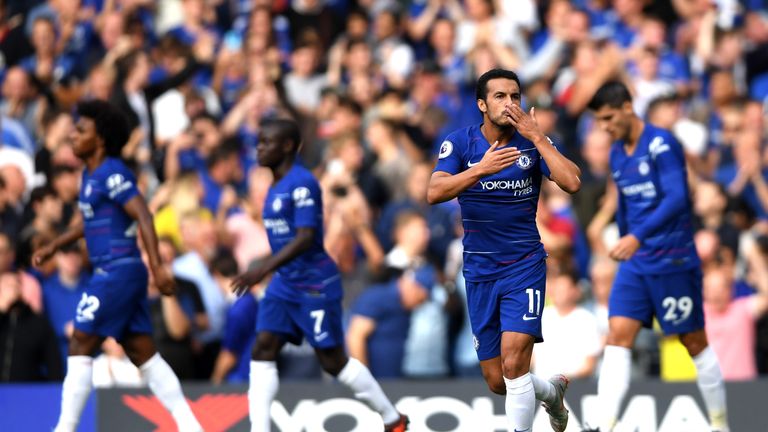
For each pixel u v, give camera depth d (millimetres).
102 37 53125
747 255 37625
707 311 34594
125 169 27219
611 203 39688
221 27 58438
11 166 41438
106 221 27172
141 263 27578
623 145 28172
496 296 23969
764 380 30031
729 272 36656
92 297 27094
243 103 47688
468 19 55062
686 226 27906
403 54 54156
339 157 43656
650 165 27641
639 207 27953
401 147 45594
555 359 33969
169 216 39594
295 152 28547
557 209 40406
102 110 27344
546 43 53375
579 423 29938
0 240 34125
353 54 51844
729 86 47531
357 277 39625
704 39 52750
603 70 47750
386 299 35531
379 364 35375
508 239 23828
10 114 48750
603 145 42719
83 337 27188
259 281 26938
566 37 52188
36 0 56344
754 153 43938
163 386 27953
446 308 36062
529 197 23703
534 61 52062
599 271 35219
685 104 50188
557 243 36531
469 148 23609
